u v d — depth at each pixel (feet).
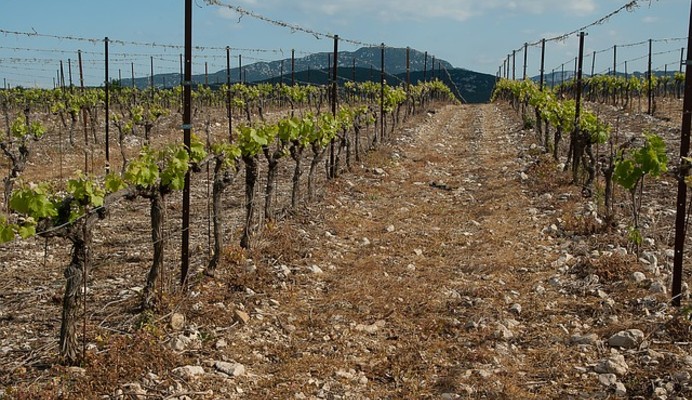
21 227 17.29
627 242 31.32
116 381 17.62
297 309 24.62
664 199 41.06
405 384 18.65
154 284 22.97
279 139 35.96
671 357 19.26
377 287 27.02
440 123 113.91
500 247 32.83
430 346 21.22
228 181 27.32
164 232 24.67
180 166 23.34
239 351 20.58
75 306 18.47
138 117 84.94
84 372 18.02
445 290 26.71
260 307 24.57
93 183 19.25
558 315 23.61
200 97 125.59
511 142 78.07
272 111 125.29
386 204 44.01
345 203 43.57
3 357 19.12
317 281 27.81
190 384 18.02
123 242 32.89
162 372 18.56
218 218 27.07
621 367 18.80
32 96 114.83
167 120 107.65
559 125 57.36
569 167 54.24
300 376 19.10
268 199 34.99
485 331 22.27
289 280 27.58
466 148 74.95
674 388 17.47
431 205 43.75
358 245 33.76
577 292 25.76
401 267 29.86
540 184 47.57
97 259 29.73
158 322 21.81
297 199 38.78
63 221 18.24
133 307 23.15
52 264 29.48
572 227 35.06
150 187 22.49
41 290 25.64
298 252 31.12
